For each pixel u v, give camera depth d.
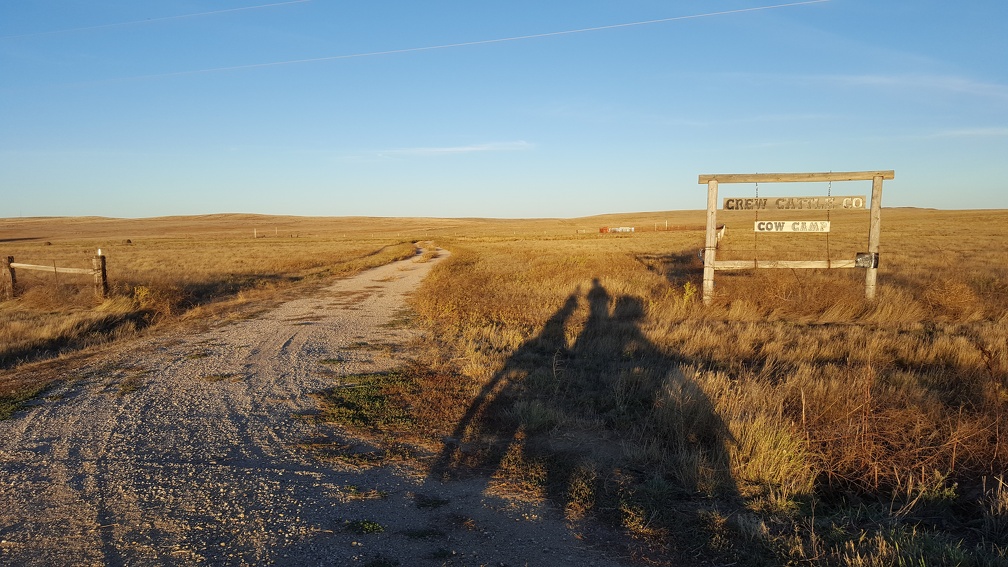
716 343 9.56
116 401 6.95
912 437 4.89
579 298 15.22
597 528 3.96
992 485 4.41
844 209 12.42
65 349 10.28
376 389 7.44
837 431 4.88
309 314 14.42
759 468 4.64
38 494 4.42
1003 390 5.98
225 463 5.07
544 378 7.62
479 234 106.94
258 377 8.12
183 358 9.34
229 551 3.60
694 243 51.72
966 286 12.63
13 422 6.18
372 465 5.05
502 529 3.93
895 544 3.51
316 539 3.75
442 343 10.46
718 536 3.76
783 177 12.57
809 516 4.11
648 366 8.20
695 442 5.36
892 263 24.95
